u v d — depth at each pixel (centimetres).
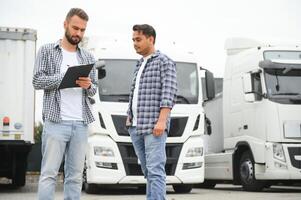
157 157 651
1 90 1315
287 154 1334
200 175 1257
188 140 1256
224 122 1552
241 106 1466
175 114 1255
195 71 1319
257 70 1385
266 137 1352
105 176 1207
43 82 585
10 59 1327
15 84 1323
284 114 1345
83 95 607
